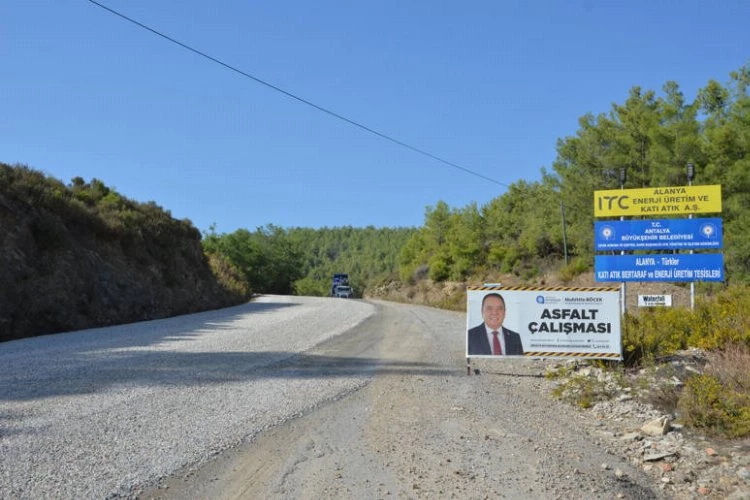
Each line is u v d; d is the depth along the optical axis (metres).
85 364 12.19
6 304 19.33
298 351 14.88
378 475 5.94
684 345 12.88
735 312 13.73
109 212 32.12
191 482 5.63
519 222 60.91
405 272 82.31
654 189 17.56
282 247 120.19
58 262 23.69
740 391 8.70
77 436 6.88
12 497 5.07
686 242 17.12
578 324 12.02
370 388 10.38
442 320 26.30
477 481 5.80
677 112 31.09
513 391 10.53
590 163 36.31
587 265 37.62
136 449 6.51
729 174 27.36
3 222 22.30
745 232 26.58
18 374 10.84
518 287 12.27
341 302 45.28
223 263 52.38
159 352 14.22
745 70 30.72
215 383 10.30
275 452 6.61
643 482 5.91
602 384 10.11
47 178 30.44
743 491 5.55
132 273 29.16
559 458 6.58
